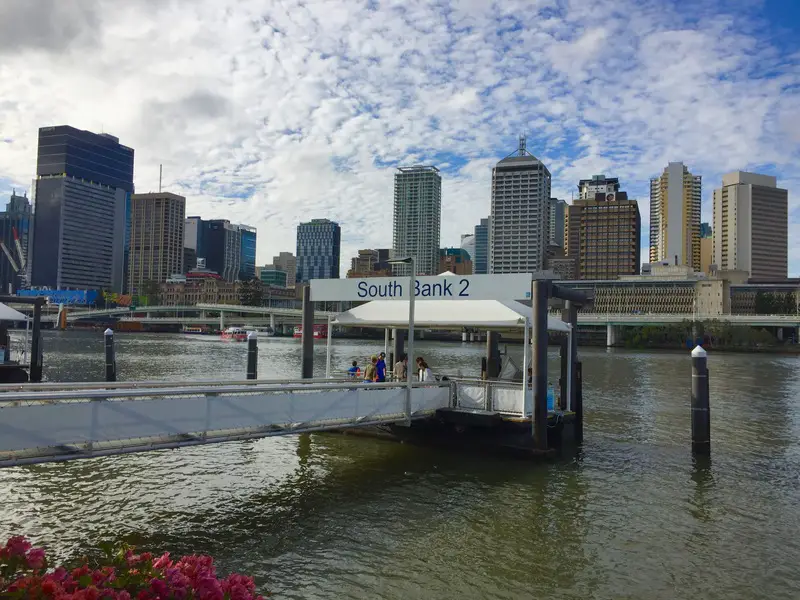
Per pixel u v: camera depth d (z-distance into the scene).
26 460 10.29
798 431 25.11
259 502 13.91
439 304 19.45
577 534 12.27
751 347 127.44
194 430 12.60
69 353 73.75
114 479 15.52
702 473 17.45
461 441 18.97
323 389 15.18
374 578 10.00
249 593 4.56
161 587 4.14
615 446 21.09
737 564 10.97
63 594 3.78
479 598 9.41
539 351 17.72
